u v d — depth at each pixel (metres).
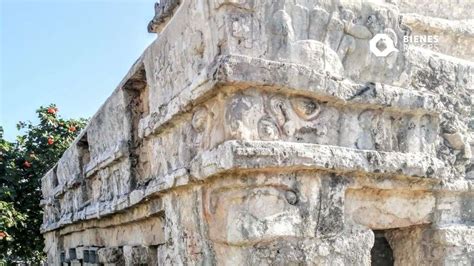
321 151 2.74
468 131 3.59
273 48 2.75
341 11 3.00
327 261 2.76
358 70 3.06
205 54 2.91
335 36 2.97
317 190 2.78
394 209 3.19
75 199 6.31
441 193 3.39
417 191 3.27
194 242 3.08
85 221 5.93
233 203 2.66
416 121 3.27
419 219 3.31
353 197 3.02
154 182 3.62
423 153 3.26
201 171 2.81
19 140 10.70
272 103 2.72
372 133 3.07
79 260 6.42
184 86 3.16
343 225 2.86
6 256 10.76
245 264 2.61
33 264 12.23
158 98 3.61
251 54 2.69
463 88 3.64
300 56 2.80
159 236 3.93
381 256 4.04
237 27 2.67
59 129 11.03
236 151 2.51
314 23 2.90
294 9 2.85
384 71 3.15
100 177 5.23
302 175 2.75
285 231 2.66
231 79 2.54
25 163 10.27
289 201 2.70
